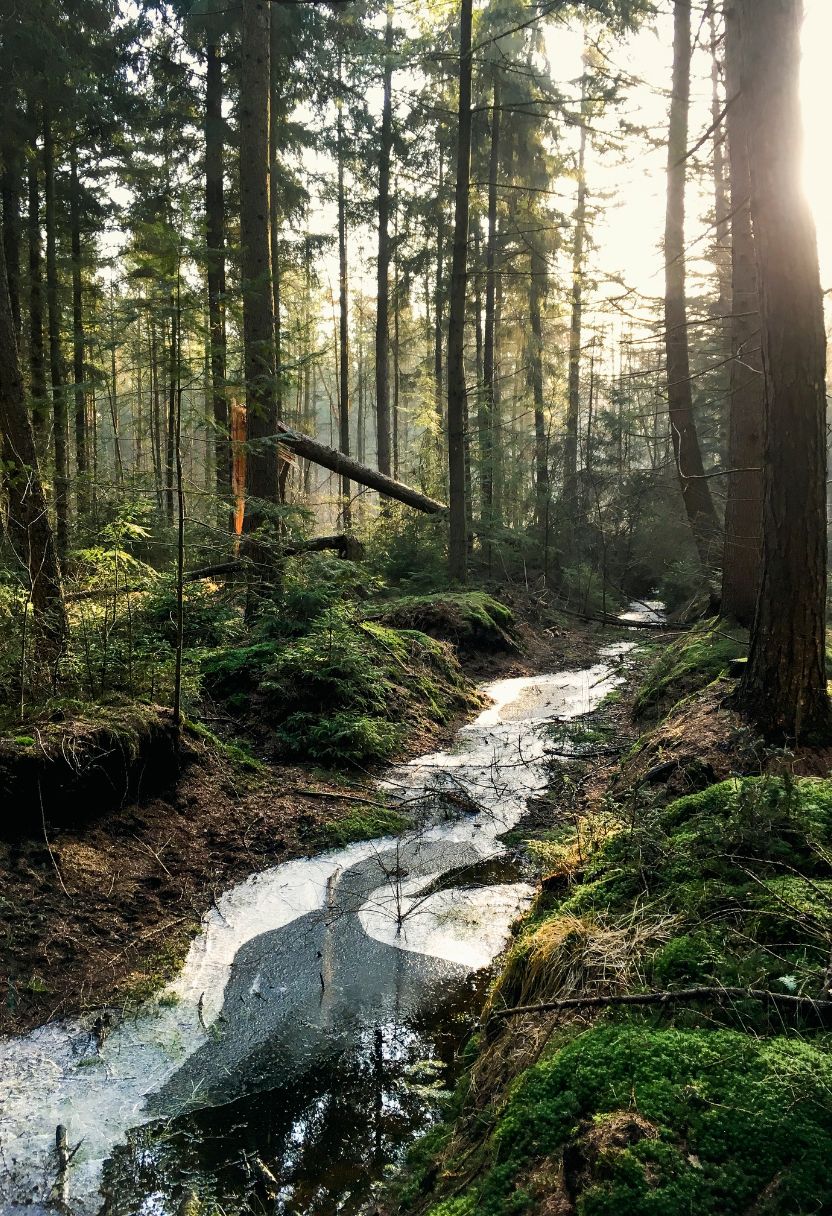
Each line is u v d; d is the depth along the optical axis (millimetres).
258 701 7148
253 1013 3723
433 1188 2414
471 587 14016
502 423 19797
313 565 8438
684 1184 1837
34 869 4281
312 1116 3068
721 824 3424
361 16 17484
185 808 5398
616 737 7531
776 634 4535
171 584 7184
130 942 4156
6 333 5898
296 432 13578
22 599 5270
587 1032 2494
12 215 13117
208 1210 2617
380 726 7363
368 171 22531
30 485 5730
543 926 3436
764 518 4570
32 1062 3309
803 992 2410
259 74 8953
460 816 6121
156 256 6008
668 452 16906
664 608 17516
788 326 4293
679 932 2898
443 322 28344
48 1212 2611
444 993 3875
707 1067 2184
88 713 5105
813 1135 1917
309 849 5445
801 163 4227
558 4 12172
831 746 4348
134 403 18797
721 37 6113
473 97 20516
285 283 21953
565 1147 2066
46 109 12891
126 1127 3010
